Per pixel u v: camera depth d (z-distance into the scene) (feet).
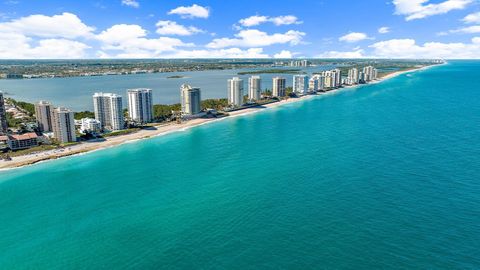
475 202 330.54
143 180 435.53
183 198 372.58
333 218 312.29
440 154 477.36
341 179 399.24
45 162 520.83
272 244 278.67
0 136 590.14
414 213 314.76
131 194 393.50
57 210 363.15
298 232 293.02
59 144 603.67
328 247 271.08
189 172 455.22
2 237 315.17
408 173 409.08
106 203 373.61
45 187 425.28
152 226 318.65
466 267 242.58
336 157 481.87
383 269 244.42
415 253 259.39
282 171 435.53
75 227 326.44
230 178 422.41
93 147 593.01
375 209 324.80
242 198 362.33
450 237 276.62
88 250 288.10
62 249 291.79
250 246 277.64
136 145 610.65
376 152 497.87
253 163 476.13
